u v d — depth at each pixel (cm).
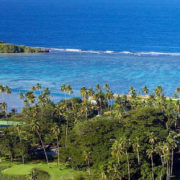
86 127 16438
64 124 18338
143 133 15938
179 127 19375
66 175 14962
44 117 18575
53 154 17175
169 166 14875
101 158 14725
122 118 18100
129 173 13712
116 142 13875
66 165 15938
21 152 16225
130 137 15812
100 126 16450
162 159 14900
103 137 15788
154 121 17750
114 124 16762
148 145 15175
